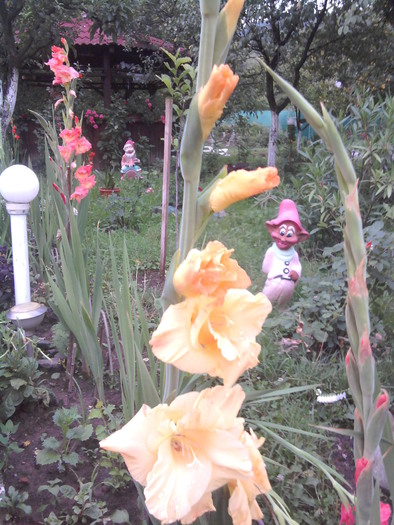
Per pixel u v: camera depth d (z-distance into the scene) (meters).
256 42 11.71
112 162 14.41
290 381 3.43
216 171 13.05
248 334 1.12
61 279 3.74
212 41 1.15
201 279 1.03
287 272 4.35
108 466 2.48
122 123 14.37
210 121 1.12
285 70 12.98
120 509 2.40
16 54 9.57
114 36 10.55
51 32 9.69
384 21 10.76
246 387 3.07
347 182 1.02
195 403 1.09
